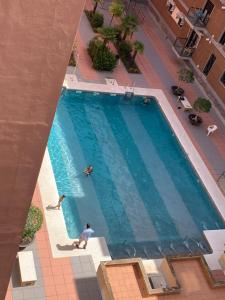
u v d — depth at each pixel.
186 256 14.22
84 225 16.22
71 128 20.83
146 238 16.67
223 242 17.23
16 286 12.92
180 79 24.75
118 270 13.12
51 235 14.94
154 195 18.73
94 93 23.19
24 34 2.80
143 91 24.45
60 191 17.30
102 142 20.69
